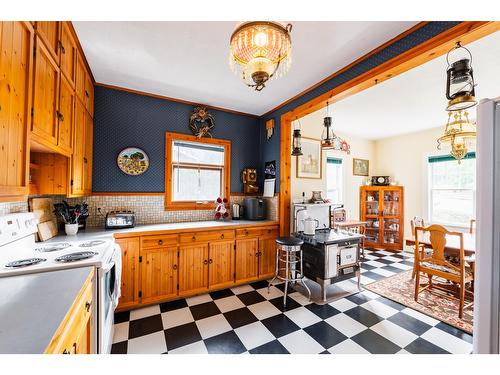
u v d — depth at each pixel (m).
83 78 2.18
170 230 2.55
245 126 3.79
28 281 1.13
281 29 1.17
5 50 0.98
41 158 1.81
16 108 1.08
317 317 2.24
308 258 2.80
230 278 2.94
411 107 3.45
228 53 2.07
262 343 1.83
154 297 2.46
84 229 2.47
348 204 5.18
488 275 1.06
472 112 3.55
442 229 2.40
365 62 2.08
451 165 4.41
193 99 3.17
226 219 3.46
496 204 1.04
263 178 3.80
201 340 1.87
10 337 0.69
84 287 1.11
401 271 3.58
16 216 1.53
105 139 2.75
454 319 2.20
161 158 3.09
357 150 5.34
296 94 2.97
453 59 2.18
